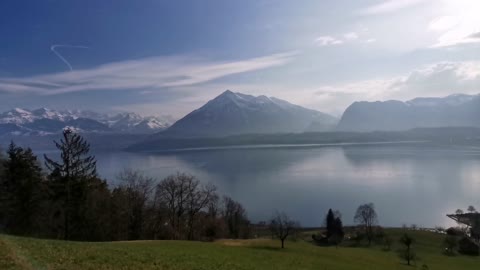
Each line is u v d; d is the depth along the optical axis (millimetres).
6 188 56875
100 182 66625
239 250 47219
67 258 24000
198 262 30984
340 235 117312
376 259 63094
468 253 94875
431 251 96375
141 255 29172
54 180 54562
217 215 91188
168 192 73250
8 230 57000
